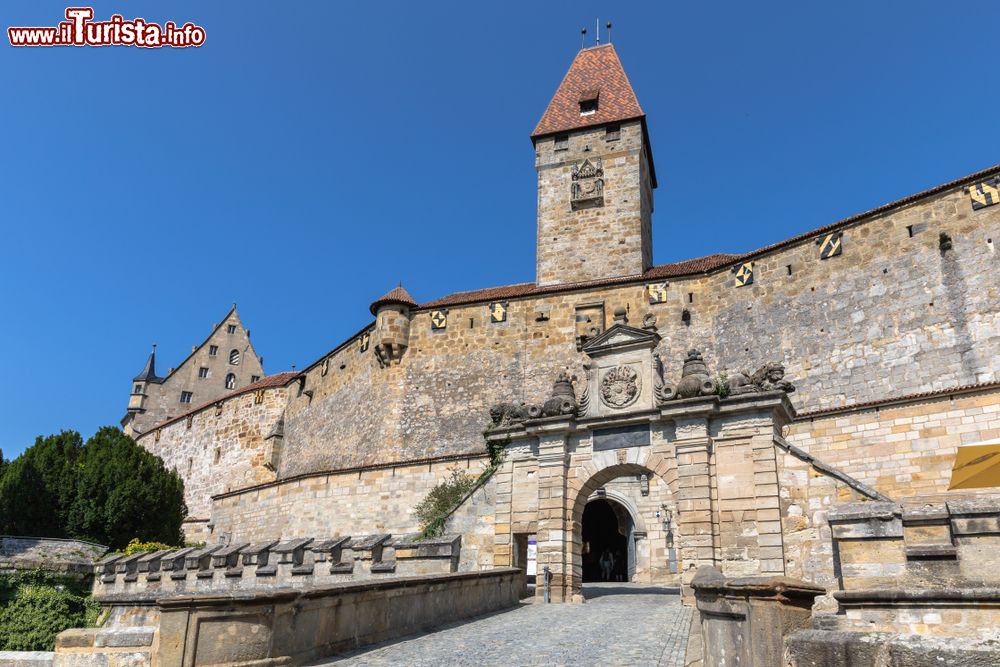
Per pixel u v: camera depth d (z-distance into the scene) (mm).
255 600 11195
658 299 42000
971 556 10750
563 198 51250
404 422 45125
